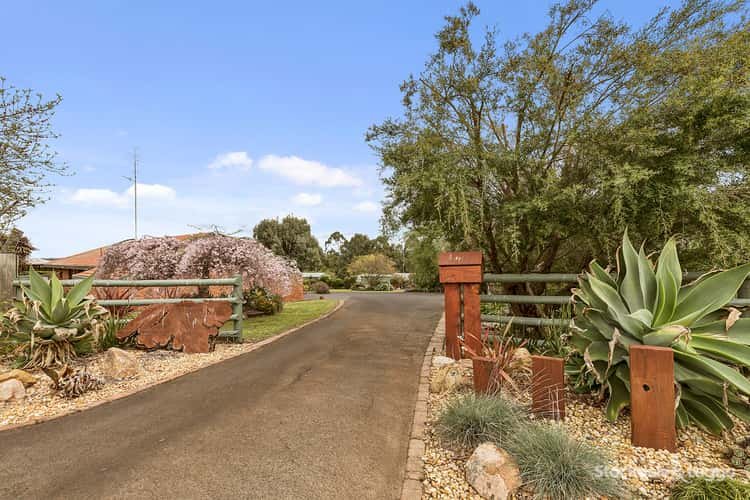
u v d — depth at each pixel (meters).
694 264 4.57
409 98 5.35
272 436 2.63
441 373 3.68
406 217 5.69
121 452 2.41
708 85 3.62
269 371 4.30
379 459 2.33
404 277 32.75
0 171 6.21
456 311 4.61
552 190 4.38
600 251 4.69
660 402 2.33
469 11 4.95
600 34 4.57
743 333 2.64
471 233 4.97
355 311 11.38
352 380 3.93
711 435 2.55
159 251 9.30
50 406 3.25
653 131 3.84
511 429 2.43
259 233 35.91
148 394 3.55
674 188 3.71
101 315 5.07
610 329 2.87
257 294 11.34
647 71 4.20
